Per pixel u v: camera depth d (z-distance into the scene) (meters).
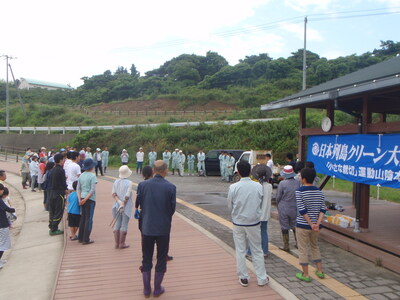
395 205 10.81
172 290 4.36
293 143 23.59
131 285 4.55
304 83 26.08
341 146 6.95
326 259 5.80
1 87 69.12
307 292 4.38
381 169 5.86
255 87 54.53
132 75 81.00
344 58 56.19
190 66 67.25
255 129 26.56
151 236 4.12
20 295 4.76
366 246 6.09
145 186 4.27
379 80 5.15
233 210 4.50
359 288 4.55
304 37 26.17
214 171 20.55
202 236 7.01
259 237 4.50
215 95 51.47
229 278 4.75
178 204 11.13
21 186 17.64
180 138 28.47
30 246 7.40
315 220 4.66
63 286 4.52
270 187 5.68
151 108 51.12
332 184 16.70
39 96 67.12
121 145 30.53
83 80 75.50
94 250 6.16
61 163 7.95
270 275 4.96
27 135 37.66
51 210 7.98
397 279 4.90
